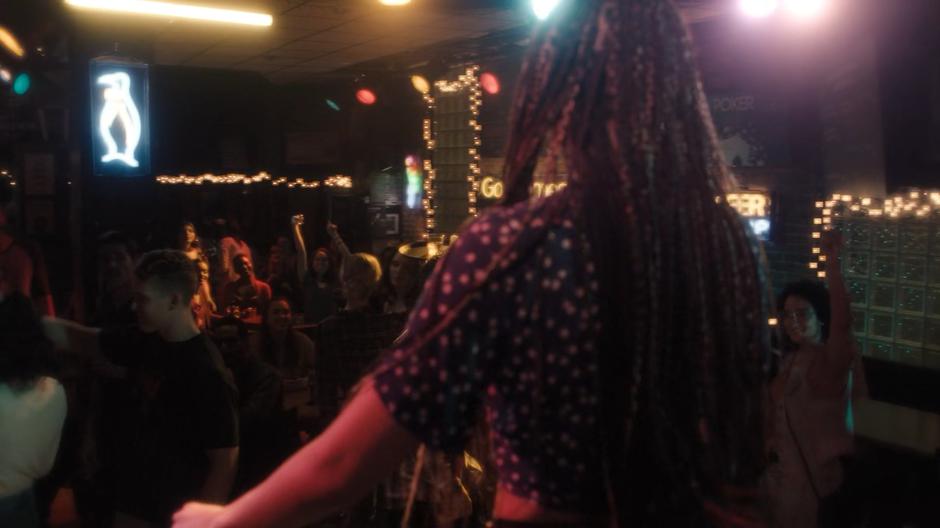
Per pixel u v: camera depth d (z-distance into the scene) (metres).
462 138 11.77
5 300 3.68
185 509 1.03
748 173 6.83
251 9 8.86
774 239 6.63
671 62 0.99
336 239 8.96
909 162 5.68
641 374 0.91
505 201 1.02
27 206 10.05
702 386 0.94
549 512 0.95
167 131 16.09
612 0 0.99
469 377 0.92
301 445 5.03
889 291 5.97
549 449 0.93
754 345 1.01
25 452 3.63
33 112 10.08
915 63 5.57
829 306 4.24
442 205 12.31
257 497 0.95
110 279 6.22
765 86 6.67
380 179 15.37
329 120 16.72
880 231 5.98
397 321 4.86
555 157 0.98
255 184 16.95
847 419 4.14
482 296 0.91
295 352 6.56
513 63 10.65
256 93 16.62
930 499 4.91
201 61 14.09
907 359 5.86
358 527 4.01
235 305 8.96
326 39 11.45
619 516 0.92
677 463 0.93
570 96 0.97
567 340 0.90
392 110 14.96
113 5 7.67
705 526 0.95
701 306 0.94
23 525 3.71
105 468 3.74
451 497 2.99
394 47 11.91
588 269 0.90
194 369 3.52
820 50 6.23
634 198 0.92
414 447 0.94
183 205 16.44
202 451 3.53
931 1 5.45
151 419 3.54
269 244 17.03
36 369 3.67
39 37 9.65
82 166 9.27
